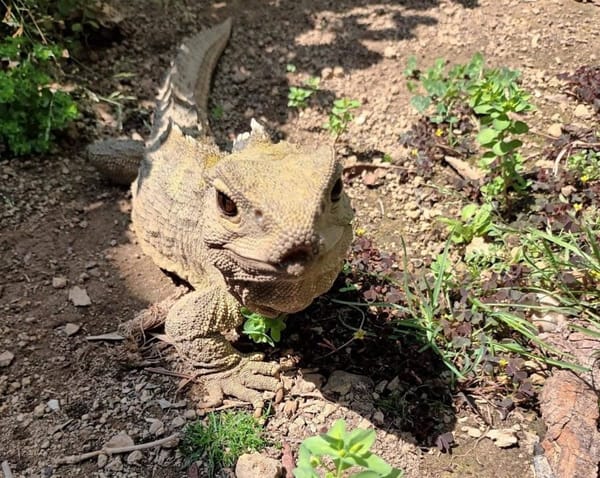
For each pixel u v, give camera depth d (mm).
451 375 204
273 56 352
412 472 183
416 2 382
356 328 217
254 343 218
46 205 265
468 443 189
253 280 168
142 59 349
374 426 193
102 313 228
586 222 240
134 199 255
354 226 260
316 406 198
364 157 291
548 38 344
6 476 181
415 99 300
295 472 148
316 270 160
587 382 192
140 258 250
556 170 266
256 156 173
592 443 178
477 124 296
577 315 213
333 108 301
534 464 182
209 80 328
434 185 275
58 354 213
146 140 292
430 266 242
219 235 169
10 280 235
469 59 337
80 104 309
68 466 184
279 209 153
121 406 199
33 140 282
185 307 204
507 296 222
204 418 196
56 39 325
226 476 181
